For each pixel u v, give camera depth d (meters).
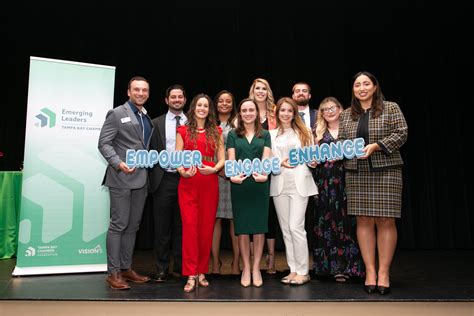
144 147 2.68
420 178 4.94
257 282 2.51
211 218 2.55
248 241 2.56
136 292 2.34
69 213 2.96
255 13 4.79
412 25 4.90
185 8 4.75
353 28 4.93
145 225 4.62
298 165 2.59
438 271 3.15
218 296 2.24
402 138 2.32
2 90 4.88
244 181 2.54
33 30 4.77
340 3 4.69
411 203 4.93
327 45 4.89
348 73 4.93
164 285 2.55
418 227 4.89
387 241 2.38
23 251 2.84
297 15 4.85
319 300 2.16
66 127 2.97
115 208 2.53
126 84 4.80
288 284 2.55
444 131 5.02
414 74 5.04
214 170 2.50
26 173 2.87
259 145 2.62
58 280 2.70
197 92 4.84
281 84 4.82
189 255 2.44
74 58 4.75
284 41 4.85
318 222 2.74
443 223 4.91
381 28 4.90
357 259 2.65
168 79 4.84
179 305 2.17
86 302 2.19
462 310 2.19
